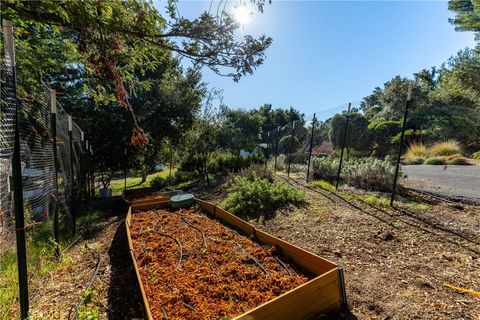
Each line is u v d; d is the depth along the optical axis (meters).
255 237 3.24
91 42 2.07
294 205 4.92
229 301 1.99
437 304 2.02
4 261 2.44
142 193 7.60
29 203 3.36
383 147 11.96
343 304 2.03
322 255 3.03
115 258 3.47
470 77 12.49
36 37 3.11
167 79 11.66
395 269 2.60
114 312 2.24
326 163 7.40
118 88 2.62
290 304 1.80
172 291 2.13
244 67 2.35
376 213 4.25
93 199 9.16
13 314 2.18
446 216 3.94
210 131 10.82
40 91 3.77
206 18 2.14
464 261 2.64
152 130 10.95
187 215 4.54
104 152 10.23
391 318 1.90
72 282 2.82
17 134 1.81
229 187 7.56
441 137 11.39
